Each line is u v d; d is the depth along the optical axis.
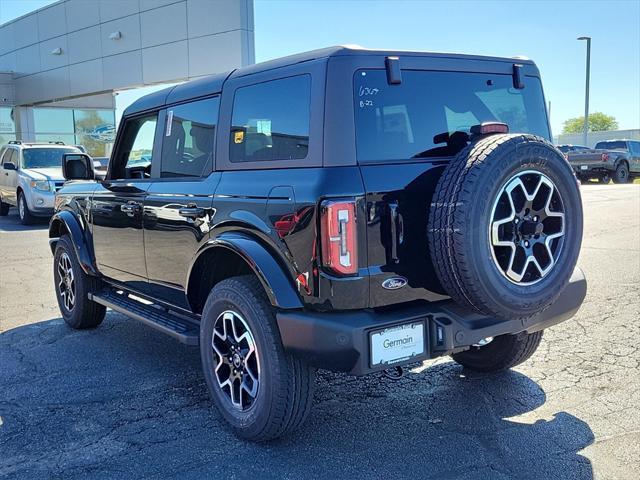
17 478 3.22
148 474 3.24
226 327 3.66
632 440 3.46
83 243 5.57
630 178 26.45
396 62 3.33
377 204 3.11
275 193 3.31
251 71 3.73
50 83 25.45
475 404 4.03
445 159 3.39
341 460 3.35
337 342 3.05
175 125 4.41
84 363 5.00
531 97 4.03
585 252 9.04
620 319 5.75
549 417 3.79
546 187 3.22
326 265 3.04
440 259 3.10
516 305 3.13
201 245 3.86
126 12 21.36
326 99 3.17
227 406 3.68
